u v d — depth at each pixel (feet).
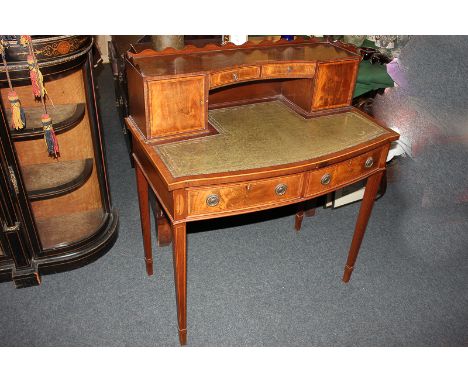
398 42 8.52
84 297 6.92
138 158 6.16
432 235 8.59
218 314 6.75
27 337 6.23
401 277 7.60
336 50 6.49
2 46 5.14
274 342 6.38
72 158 7.54
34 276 6.97
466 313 6.99
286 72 6.03
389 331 6.63
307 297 7.14
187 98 5.41
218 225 8.63
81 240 7.32
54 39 5.44
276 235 8.47
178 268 5.45
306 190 5.56
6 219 6.42
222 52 6.12
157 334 6.40
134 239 8.17
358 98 8.63
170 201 5.04
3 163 5.97
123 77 8.63
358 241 6.97
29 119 6.30
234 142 5.60
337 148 5.58
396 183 9.91
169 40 6.01
